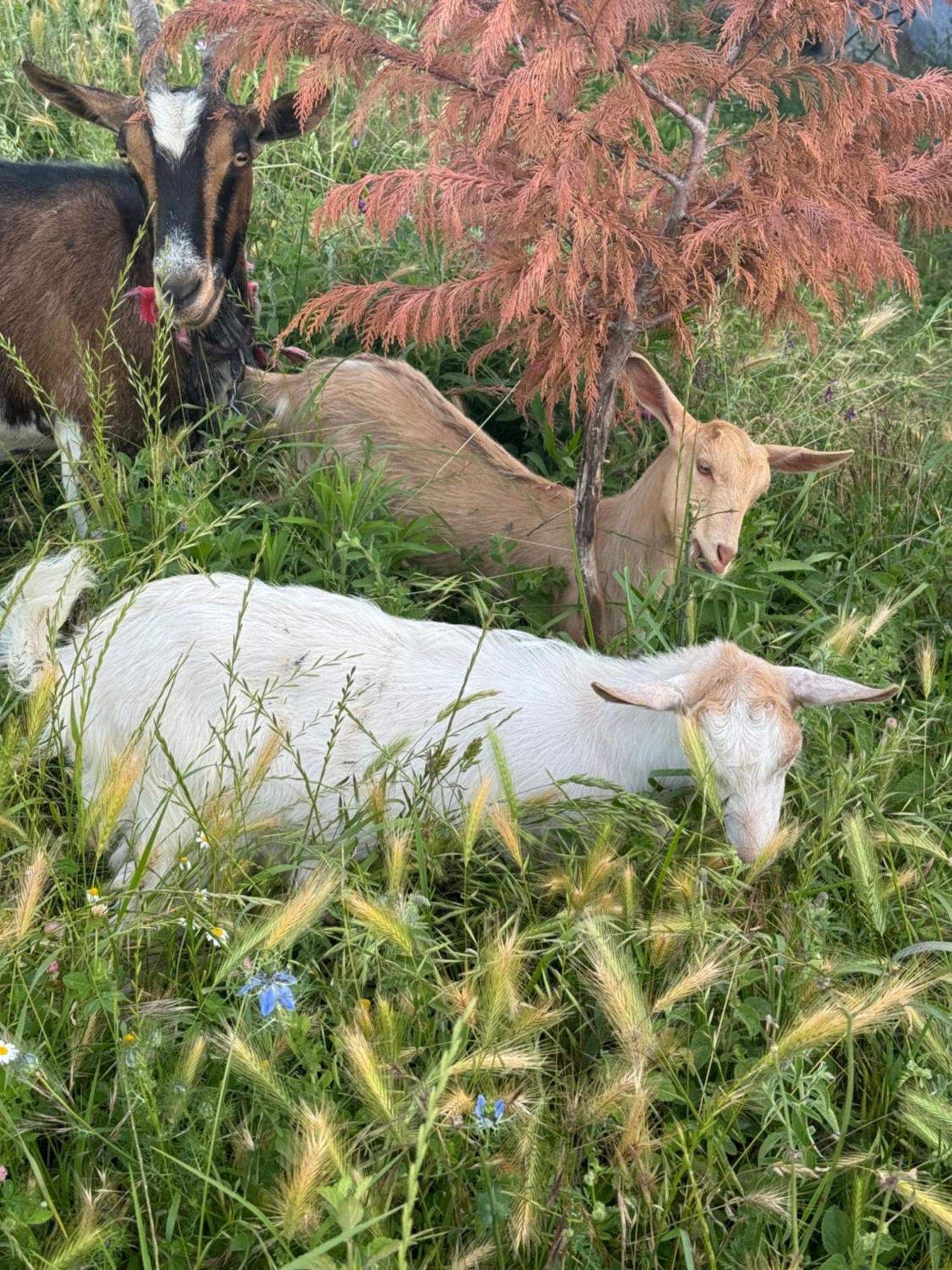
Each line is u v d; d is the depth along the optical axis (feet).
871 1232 2.79
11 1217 2.39
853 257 4.10
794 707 3.51
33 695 3.23
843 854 3.53
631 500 4.67
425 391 5.35
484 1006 2.68
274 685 3.58
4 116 7.34
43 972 2.79
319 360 5.45
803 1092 2.79
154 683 3.55
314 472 4.83
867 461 5.57
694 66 4.03
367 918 2.77
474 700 3.34
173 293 4.60
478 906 3.53
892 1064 3.06
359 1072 2.55
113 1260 2.45
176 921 2.93
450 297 4.26
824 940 3.32
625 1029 2.63
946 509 5.41
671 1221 2.75
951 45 8.81
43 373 5.00
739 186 4.30
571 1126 2.65
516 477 5.05
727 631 4.52
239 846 3.55
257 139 4.87
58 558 3.80
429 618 4.84
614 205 4.08
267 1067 2.52
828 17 4.08
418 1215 2.68
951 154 4.49
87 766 3.64
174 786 3.16
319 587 4.48
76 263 4.93
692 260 4.15
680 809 3.80
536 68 3.63
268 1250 2.57
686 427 4.40
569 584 4.69
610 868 3.12
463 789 3.67
